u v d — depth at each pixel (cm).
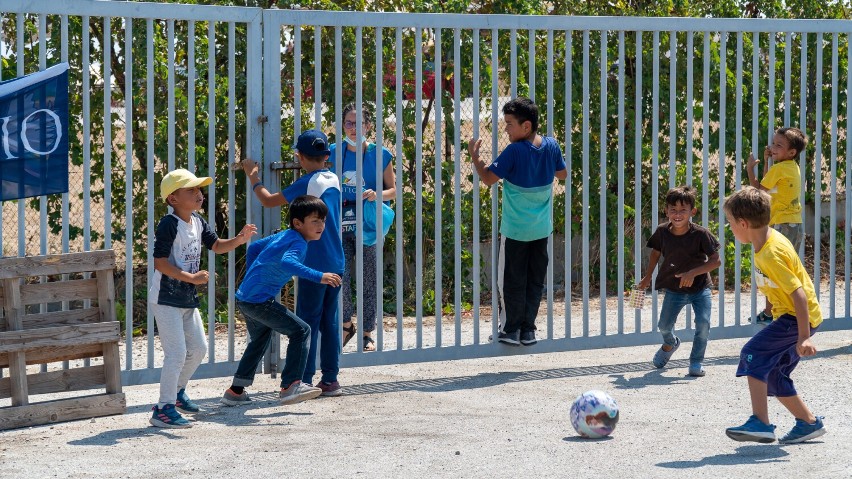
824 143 2789
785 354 1255
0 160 1455
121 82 2319
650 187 2644
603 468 1178
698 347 1711
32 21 2161
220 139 2289
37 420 1413
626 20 1795
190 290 1418
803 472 1152
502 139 2758
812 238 2828
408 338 2108
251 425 1408
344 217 1853
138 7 1534
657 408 1486
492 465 1195
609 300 2514
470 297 2511
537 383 1673
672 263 1706
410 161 2495
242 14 1592
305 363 1500
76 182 2733
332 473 1169
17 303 1407
